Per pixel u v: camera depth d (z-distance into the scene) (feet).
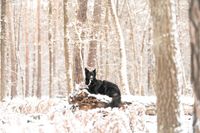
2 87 69.87
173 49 19.83
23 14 152.56
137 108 37.65
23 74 148.97
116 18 75.20
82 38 66.59
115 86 41.11
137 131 29.84
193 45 7.13
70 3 92.79
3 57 70.03
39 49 129.70
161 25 19.94
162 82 20.12
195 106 7.38
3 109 45.11
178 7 120.67
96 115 28.73
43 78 177.88
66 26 66.13
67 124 28.17
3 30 69.72
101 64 124.77
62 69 151.23
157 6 20.10
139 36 141.59
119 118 27.99
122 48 72.08
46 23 157.38
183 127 19.84
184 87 98.58
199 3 6.93
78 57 63.05
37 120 34.63
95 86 41.42
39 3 138.72
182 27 129.29
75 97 37.91
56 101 44.39
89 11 105.40
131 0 126.21
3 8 69.46
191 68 7.23
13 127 31.68
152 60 115.85
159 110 20.39
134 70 109.09
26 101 47.44
